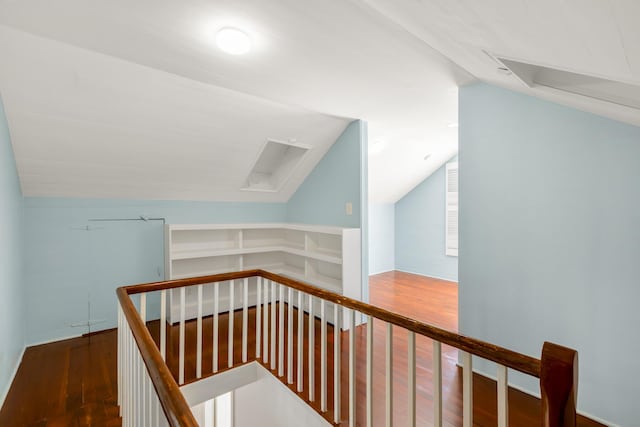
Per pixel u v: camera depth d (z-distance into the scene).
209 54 2.01
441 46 1.60
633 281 1.80
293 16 1.64
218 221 4.05
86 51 1.97
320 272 4.00
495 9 0.85
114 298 3.35
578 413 2.01
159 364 1.04
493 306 2.40
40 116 2.30
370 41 1.88
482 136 2.45
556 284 2.09
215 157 3.31
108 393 2.22
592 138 1.93
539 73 1.65
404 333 3.27
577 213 1.99
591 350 1.95
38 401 2.12
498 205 2.36
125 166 3.01
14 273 2.43
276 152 4.02
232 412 3.20
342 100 2.84
